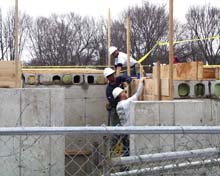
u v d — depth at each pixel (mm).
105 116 11367
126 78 9547
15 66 7762
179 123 6738
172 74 7441
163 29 48281
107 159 4133
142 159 4086
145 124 6641
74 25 50656
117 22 48688
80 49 49125
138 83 9320
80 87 11266
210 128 3570
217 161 4188
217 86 7984
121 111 8156
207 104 7711
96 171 5098
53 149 7133
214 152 4184
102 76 11359
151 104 6660
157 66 8031
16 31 8984
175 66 7805
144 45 47188
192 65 7910
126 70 11711
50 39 49531
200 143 6445
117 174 4059
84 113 11305
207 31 50594
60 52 49000
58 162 7168
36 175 7051
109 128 3488
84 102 11305
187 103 6758
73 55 48938
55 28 50031
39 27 49938
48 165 7105
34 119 7078
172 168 4238
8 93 6996
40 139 7039
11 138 6914
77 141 8695
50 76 11078
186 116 6762
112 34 48188
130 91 9891
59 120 7176
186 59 47812
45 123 7117
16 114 7027
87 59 48656
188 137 6449
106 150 4516
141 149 6316
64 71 11172
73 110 11266
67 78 11195
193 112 6789
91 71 11328
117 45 47375
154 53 43562
